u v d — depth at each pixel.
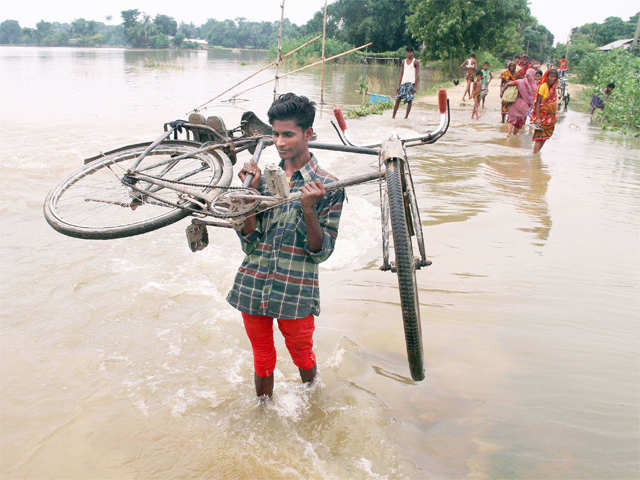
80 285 4.00
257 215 2.56
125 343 3.30
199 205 2.42
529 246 4.76
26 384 2.88
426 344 3.26
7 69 27.89
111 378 2.96
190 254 4.64
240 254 4.66
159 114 12.17
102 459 2.37
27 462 2.34
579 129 12.38
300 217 2.52
